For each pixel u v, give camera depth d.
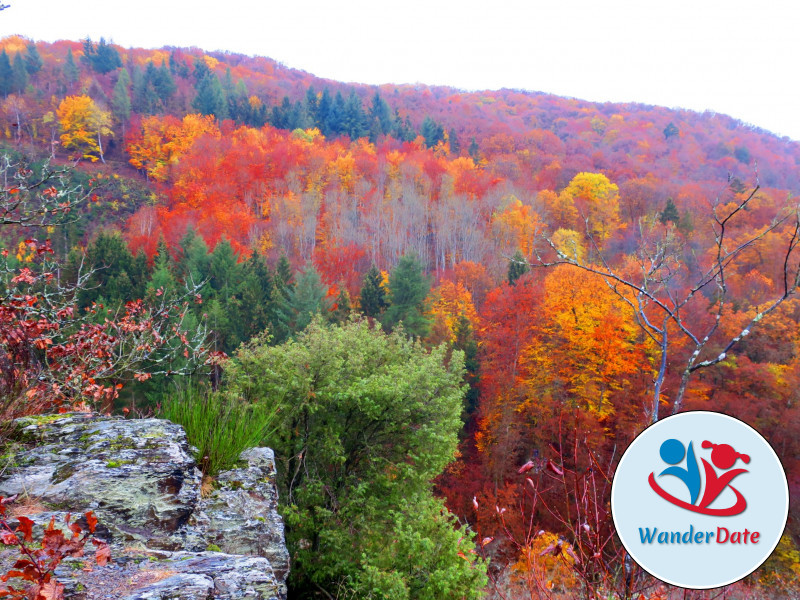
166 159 92.88
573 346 29.02
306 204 74.19
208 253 46.84
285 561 4.32
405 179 89.19
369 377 13.12
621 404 25.80
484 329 36.84
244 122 121.50
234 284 41.84
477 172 93.94
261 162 86.12
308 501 11.49
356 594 9.99
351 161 90.94
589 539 2.19
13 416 4.45
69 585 2.34
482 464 27.05
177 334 7.04
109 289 34.91
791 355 25.44
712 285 26.75
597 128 123.12
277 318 36.56
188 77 141.12
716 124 115.56
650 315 24.94
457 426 13.42
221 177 81.69
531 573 2.38
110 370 6.62
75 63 116.31
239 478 4.92
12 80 96.12
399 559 10.38
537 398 27.75
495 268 58.09
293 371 11.85
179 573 2.69
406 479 12.49
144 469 3.78
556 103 148.88
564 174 92.19
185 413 5.14
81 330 6.54
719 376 25.75
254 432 5.62
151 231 62.69
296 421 12.27
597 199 65.94
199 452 4.80
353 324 15.65
